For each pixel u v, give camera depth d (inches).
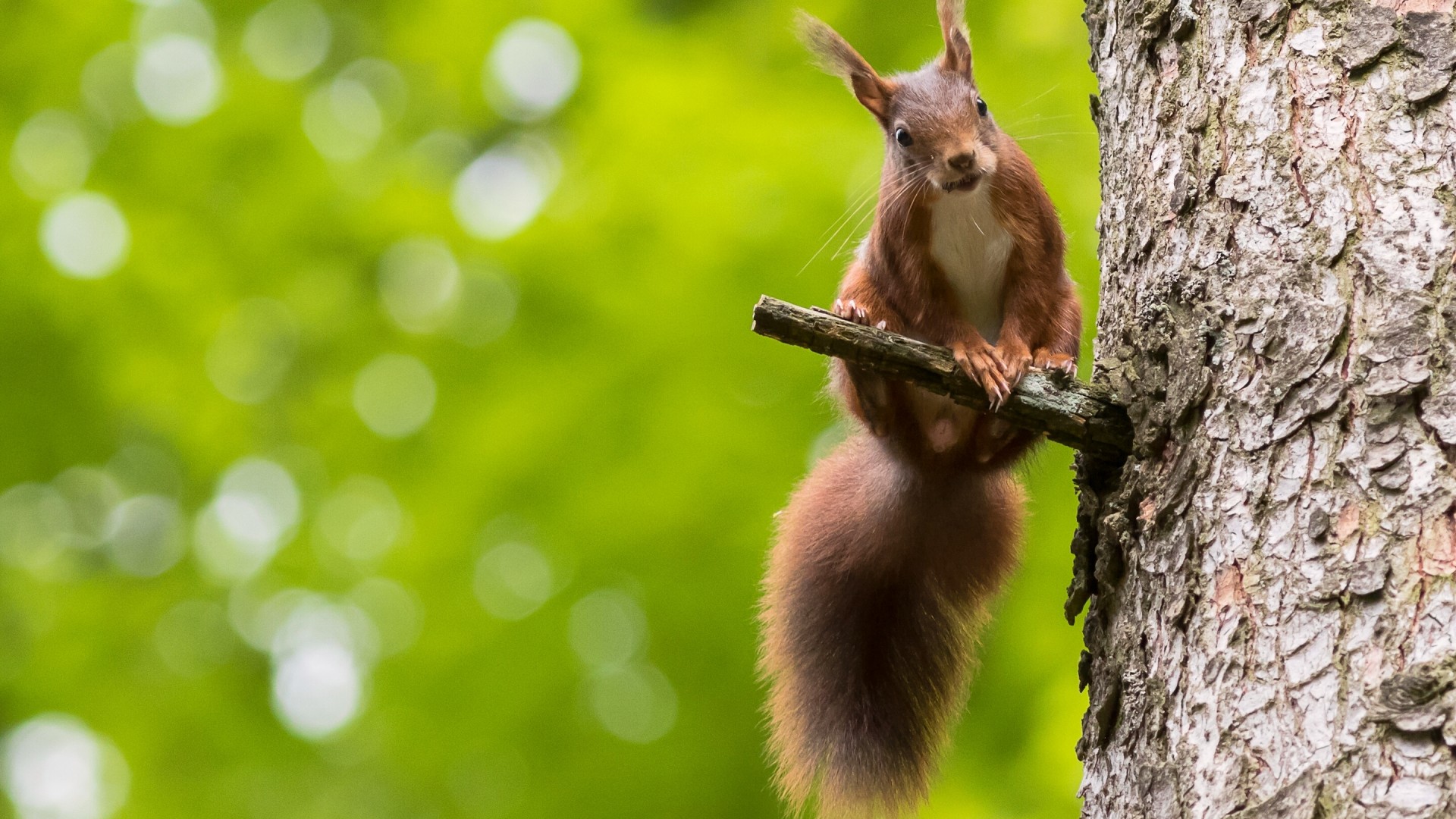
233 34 579.8
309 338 540.7
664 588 444.5
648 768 443.8
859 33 494.9
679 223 455.5
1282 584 187.0
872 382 285.9
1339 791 170.6
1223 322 207.9
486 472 458.0
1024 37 448.1
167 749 513.7
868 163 450.3
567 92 536.1
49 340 527.2
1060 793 374.6
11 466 541.0
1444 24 206.4
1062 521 422.0
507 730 461.7
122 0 548.7
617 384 449.4
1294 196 207.3
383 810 482.9
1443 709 167.2
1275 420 196.2
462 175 547.2
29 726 523.2
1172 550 203.3
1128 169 238.7
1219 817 180.5
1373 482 184.1
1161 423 211.8
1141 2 244.1
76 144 540.7
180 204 532.7
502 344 479.8
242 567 532.4
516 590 470.6
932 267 293.1
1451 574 174.6
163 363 532.1
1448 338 187.0
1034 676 411.8
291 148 531.2
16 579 543.5
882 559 307.6
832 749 298.0
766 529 435.5
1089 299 405.7
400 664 477.4
